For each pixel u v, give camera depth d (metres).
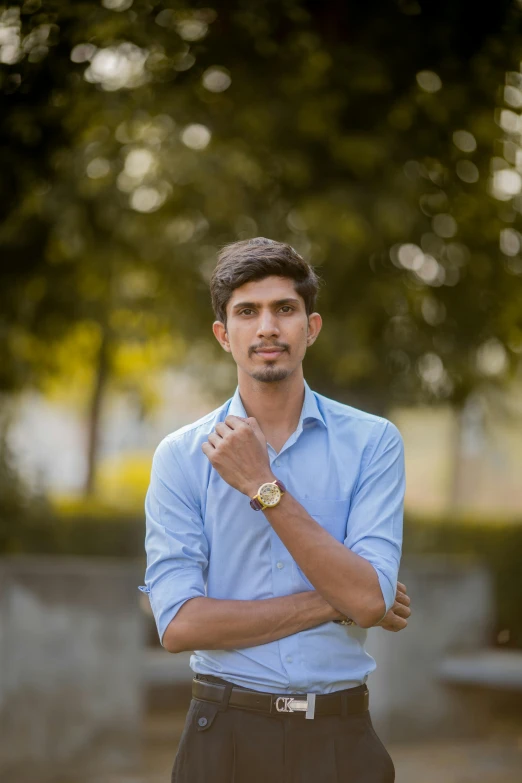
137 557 9.38
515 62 7.18
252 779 2.43
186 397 21.42
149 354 10.73
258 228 7.00
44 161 6.93
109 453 23.12
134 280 7.96
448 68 7.23
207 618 2.43
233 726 2.46
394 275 7.37
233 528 2.54
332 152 7.02
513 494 24.23
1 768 5.68
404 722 6.48
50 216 6.78
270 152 7.03
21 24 6.12
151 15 6.47
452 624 6.72
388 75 7.12
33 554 8.74
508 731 6.88
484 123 7.38
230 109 6.94
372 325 7.45
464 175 7.52
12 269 7.60
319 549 2.35
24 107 6.57
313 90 7.03
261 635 2.43
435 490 25.23
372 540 2.49
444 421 23.92
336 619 2.46
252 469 2.38
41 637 5.83
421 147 7.37
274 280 2.49
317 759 2.43
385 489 2.57
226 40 6.95
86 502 10.79
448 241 7.59
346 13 7.21
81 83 6.45
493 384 8.36
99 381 13.70
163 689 7.30
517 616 8.05
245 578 2.53
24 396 9.39
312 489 2.57
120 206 6.94
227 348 2.66
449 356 7.71
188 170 6.58
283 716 2.44
